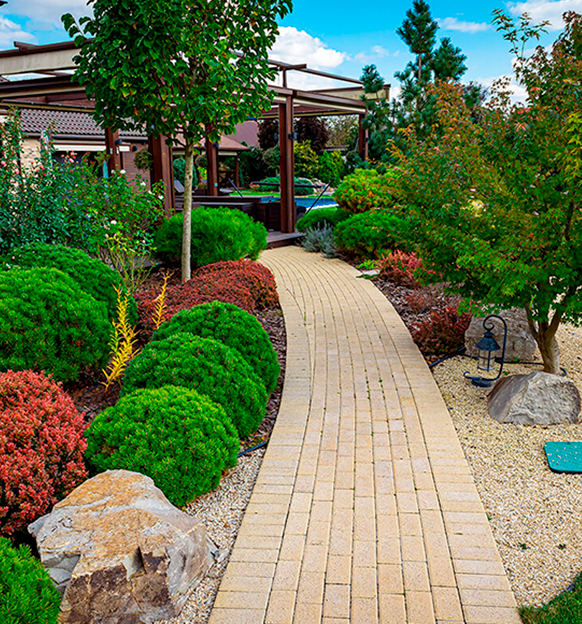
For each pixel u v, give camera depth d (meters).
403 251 10.83
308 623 2.48
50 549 2.48
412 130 6.49
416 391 5.15
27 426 3.22
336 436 4.31
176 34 6.65
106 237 8.26
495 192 4.82
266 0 7.31
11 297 4.63
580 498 3.44
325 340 6.72
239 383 4.21
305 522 3.22
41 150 7.98
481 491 3.54
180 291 7.38
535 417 4.44
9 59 9.93
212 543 3.05
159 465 3.25
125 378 4.31
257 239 10.83
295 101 14.35
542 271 4.45
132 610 2.48
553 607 2.51
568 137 4.06
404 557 2.90
